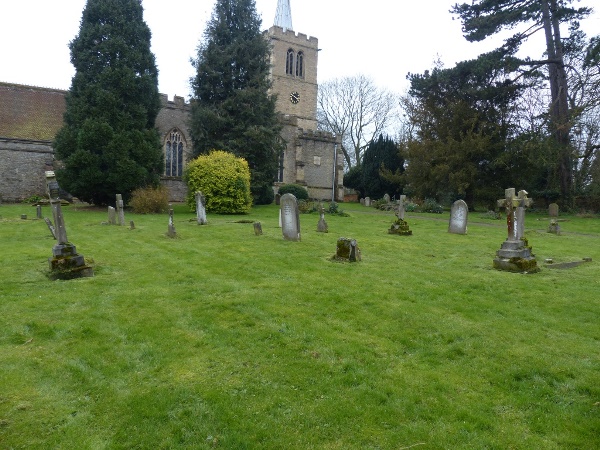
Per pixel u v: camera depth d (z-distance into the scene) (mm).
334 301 6969
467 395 4305
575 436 3701
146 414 3896
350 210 29656
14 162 29188
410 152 30859
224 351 5137
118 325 5844
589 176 31031
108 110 23719
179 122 34562
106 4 24531
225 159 23719
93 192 24094
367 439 3641
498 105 29422
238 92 28125
